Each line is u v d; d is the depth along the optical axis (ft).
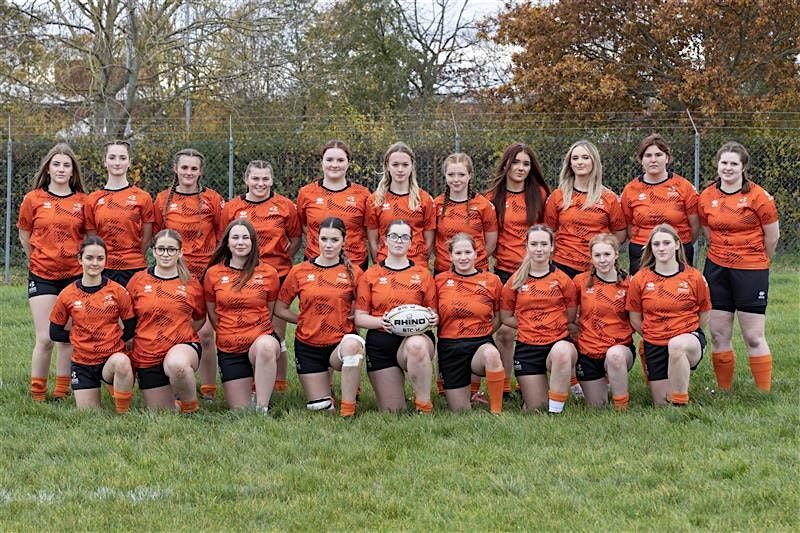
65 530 14.46
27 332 31.60
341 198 23.88
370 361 21.90
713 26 64.08
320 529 14.52
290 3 61.82
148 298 21.57
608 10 66.59
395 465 17.66
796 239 48.60
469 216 23.63
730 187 23.26
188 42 60.23
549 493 16.01
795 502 15.40
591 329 22.13
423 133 45.83
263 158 46.57
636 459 17.78
